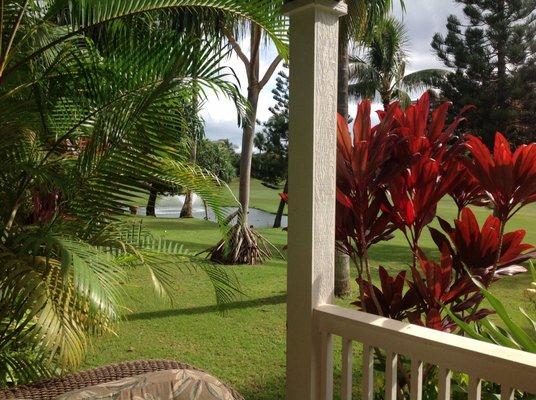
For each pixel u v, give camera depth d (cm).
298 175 176
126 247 238
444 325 188
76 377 168
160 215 1559
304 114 173
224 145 1725
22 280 184
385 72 1393
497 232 191
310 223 171
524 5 1068
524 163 172
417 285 188
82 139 267
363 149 191
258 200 2819
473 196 214
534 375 114
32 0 267
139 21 262
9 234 226
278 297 494
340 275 496
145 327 397
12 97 255
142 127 220
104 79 254
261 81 681
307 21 172
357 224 201
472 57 1109
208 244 850
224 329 396
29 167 229
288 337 181
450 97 1172
